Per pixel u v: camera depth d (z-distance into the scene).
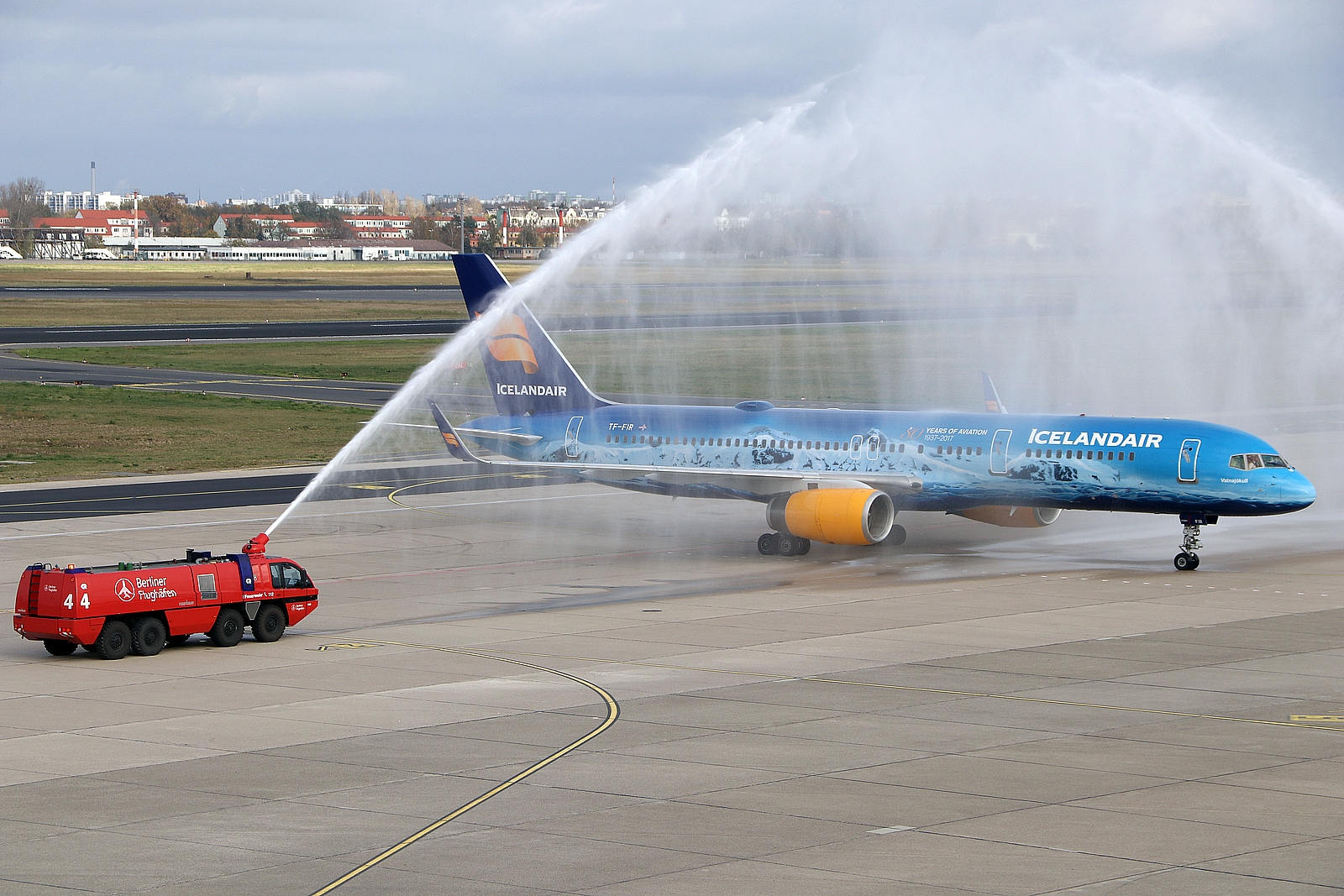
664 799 41.28
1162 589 78.62
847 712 52.03
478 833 38.03
